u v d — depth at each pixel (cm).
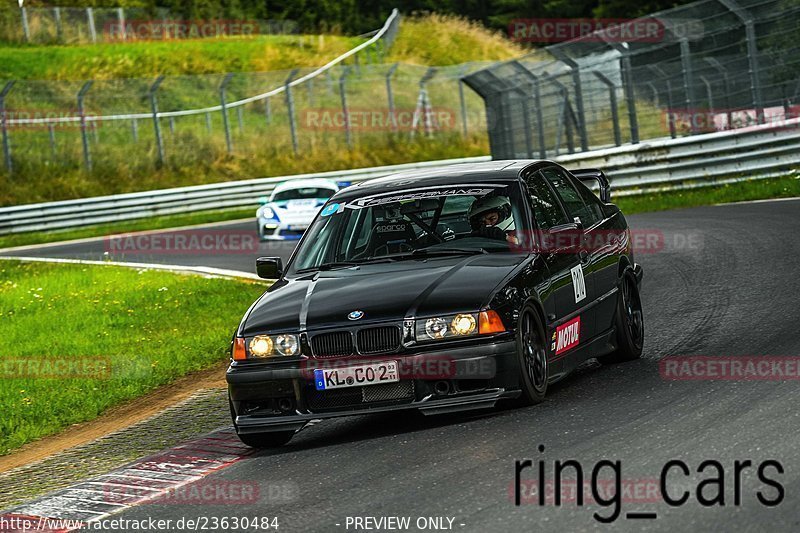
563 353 2478
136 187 14062
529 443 2028
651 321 3319
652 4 18250
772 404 2092
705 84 8462
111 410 3306
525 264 2411
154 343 4219
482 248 2520
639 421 2089
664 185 7875
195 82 17088
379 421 2508
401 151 15925
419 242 2595
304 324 2300
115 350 4181
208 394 3238
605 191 3169
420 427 2325
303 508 1830
